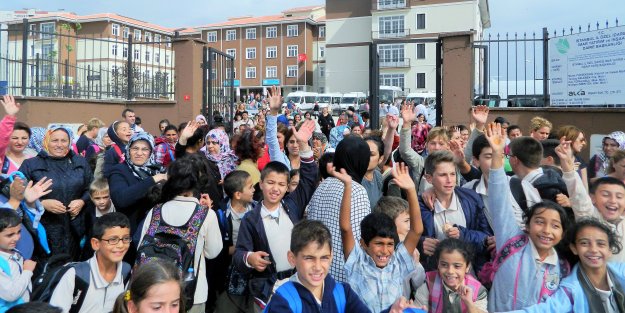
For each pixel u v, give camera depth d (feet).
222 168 18.20
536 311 9.41
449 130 22.02
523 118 29.96
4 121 15.75
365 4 170.60
